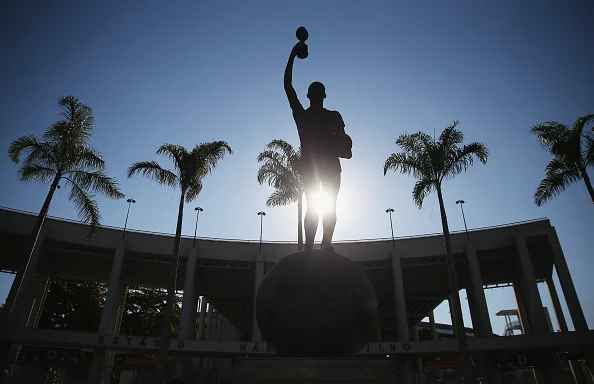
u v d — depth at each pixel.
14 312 31.44
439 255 38.47
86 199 21.34
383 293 48.22
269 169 28.41
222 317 67.19
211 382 43.88
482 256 39.03
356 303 4.30
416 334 67.12
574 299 32.66
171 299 22.75
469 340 32.78
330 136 5.60
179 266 41.44
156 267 41.84
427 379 45.78
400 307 36.53
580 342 30.55
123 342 32.78
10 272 43.00
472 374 19.81
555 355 33.19
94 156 21.30
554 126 24.81
